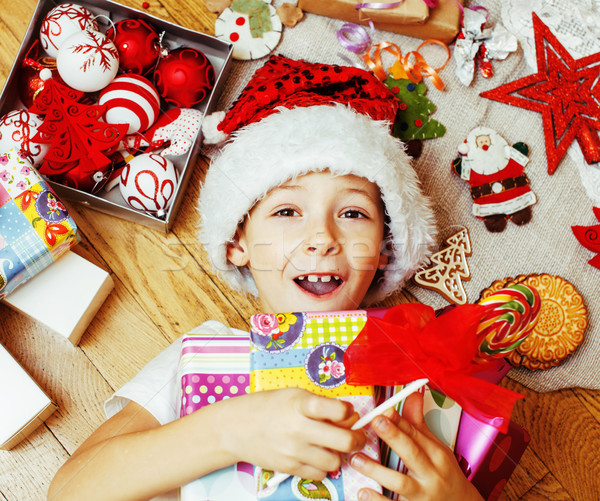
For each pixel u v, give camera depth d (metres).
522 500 0.98
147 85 0.97
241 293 1.03
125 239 1.02
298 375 0.66
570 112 1.09
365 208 0.83
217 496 0.65
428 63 1.11
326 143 0.79
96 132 0.94
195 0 1.10
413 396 0.68
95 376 0.98
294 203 0.82
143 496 0.68
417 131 1.07
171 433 0.67
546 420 1.01
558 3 1.13
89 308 0.95
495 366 0.79
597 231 1.04
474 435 0.72
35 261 0.90
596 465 1.00
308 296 0.84
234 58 1.07
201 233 0.93
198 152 1.03
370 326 0.66
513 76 1.12
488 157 1.05
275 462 0.61
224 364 0.71
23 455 0.93
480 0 1.13
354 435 0.58
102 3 1.02
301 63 0.94
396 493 0.65
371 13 1.06
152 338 1.00
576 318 1.03
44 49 1.00
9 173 0.90
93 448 0.73
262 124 0.84
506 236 1.06
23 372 0.91
